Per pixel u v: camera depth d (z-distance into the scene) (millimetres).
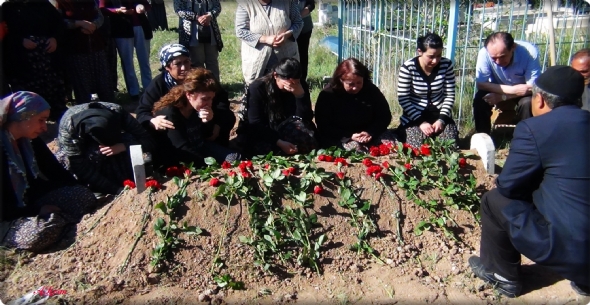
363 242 3449
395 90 6816
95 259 3328
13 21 5852
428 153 3965
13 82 6039
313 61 10125
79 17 6410
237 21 5949
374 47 7441
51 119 6434
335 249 3408
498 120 5375
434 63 4898
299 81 4598
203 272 3195
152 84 4551
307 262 3318
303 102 4660
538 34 6688
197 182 3547
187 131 4254
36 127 3631
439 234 3564
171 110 4129
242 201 3473
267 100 4617
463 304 3008
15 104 3541
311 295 3100
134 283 3088
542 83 2783
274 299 3045
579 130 2678
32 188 3869
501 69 5234
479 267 3197
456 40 5789
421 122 5066
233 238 3344
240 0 5895
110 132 3889
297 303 3021
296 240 3383
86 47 6496
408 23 7164
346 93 4711
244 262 3256
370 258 3395
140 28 7789
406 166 3773
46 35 6078
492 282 3125
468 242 3559
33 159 3791
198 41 7090
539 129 2713
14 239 3443
